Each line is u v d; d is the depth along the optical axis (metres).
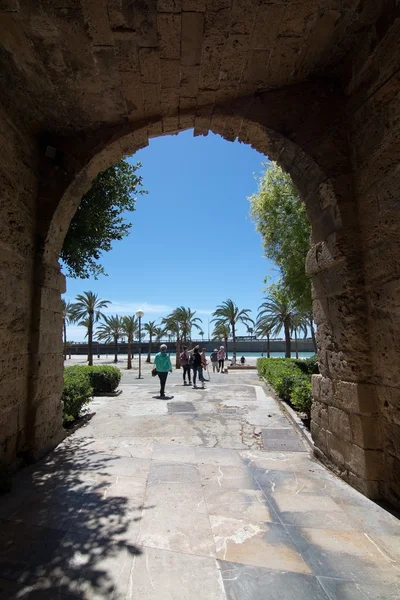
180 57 3.56
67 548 2.32
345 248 3.52
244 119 4.16
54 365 4.80
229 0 2.95
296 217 11.22
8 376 3.74
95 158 4.68
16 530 2.55
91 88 3.93
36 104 4.11
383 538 2.47
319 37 3.40
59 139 4.67
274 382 9.34
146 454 4.41
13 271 3.90
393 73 2.97
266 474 3.70
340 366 3.63
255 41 3.41
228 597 1.88
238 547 2.35
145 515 2.79
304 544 2.39
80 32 3.20
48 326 4.60
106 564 2.15
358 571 2.10
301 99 4.01
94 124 4.56
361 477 3.22
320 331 4.17
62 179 4.62
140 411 7.39
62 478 3.58
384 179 3.08
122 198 7.63
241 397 9.33
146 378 17.34
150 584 1.98
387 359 3.04
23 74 3.67
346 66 3.74
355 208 3.59
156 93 4.05
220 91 4.07
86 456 4.34
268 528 2.60
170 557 2.23
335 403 3.74
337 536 2.49
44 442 4.41
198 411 7.35
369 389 3.26
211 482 3.48
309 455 4.38
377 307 3.20
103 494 3.19
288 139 4.00
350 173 3.69
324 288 4.03
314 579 2.03
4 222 3.72
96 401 8.84
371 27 3.24
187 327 41.66
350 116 3.72
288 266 11.40
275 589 1.94
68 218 4.99
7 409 3.71
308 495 3.18
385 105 3.08
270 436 5.27
